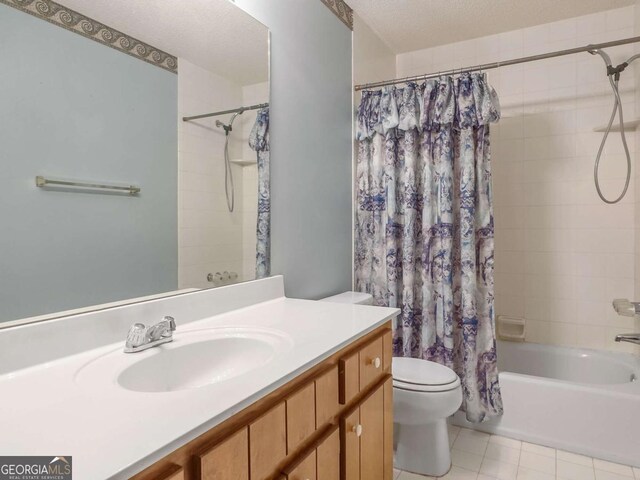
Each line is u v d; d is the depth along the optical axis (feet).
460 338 6.93
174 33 4.09
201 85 4.40
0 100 2.76
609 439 6.09
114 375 2.74
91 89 3.34
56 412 2.15
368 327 3.93
